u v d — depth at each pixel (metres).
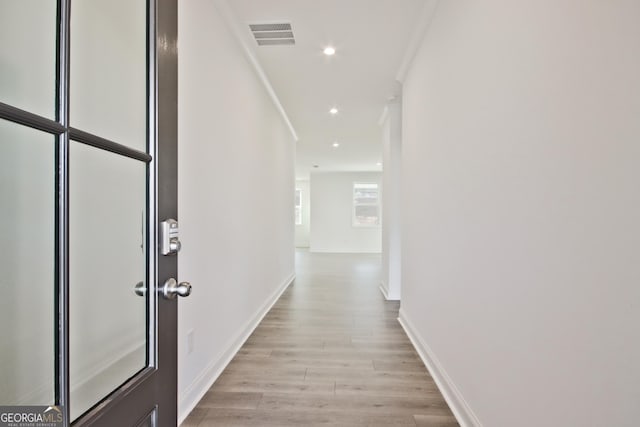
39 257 0.75
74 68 0.89
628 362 0.76
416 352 2.78
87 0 0.94
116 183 0.96
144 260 0.93
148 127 0.93
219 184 2.36
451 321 1.98
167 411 0.97
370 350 2.82
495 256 1.42
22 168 0.74
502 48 1.37
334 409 1.94
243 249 2.98
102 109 0.99
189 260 1.90
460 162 1.83
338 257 9.93
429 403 2.00
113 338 0.96
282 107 4.56
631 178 0.76
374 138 6.31
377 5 2.35
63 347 0.72
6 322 0.79
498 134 1.40
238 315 2.85
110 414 0.76
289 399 2.04
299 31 2.69
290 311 4.02
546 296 1.07
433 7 2.30
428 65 2.50
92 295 0.97
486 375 1.51
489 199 1.48
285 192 5.18
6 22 0.74
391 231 4.60
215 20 2.28
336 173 11.56
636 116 0.75
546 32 1.08
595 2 0.87
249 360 2.60
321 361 2.59
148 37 0.93
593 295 0.87
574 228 0.94
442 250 2.15
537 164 1.12
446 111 2.08
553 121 1.04
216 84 2.30
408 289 3.26
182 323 1.83
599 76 0.85
